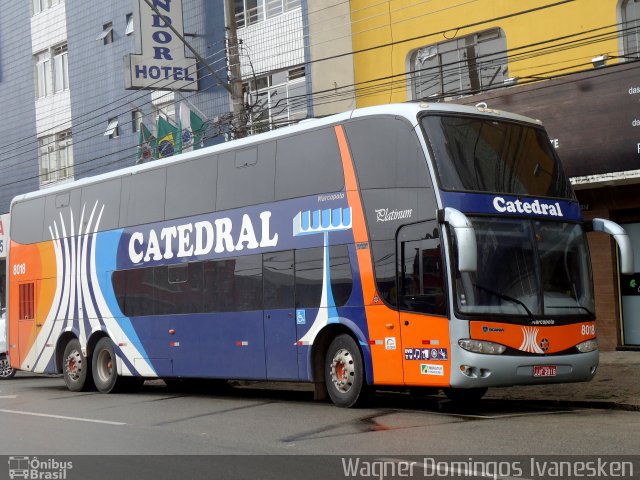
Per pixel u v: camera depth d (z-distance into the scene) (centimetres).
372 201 1248
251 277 1434
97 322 1772
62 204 1902
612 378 1444
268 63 2472
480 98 1816
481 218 1167
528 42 1895
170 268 1605
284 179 1396
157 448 980
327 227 1310
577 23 1817
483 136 1231
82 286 1817
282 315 1373
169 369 1595
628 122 1586
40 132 3434
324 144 1334
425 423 1102
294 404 1396
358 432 1039
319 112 2322
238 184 1482
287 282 1368
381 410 1257
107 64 3114
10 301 2028
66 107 3316
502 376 1127
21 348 1983
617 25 1731
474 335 1119
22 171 3528
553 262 1209
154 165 1678
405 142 1212
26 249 1992
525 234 1196
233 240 1477
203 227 1541
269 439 1016
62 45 3362
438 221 1144
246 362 1433
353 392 1266
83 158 3231
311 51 2353
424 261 1166
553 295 1194
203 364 1519
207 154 1558
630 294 1767
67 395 1742
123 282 1714
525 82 1741
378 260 1228
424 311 1160
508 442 926
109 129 3102
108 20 3109
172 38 2603
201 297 1530
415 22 2111
